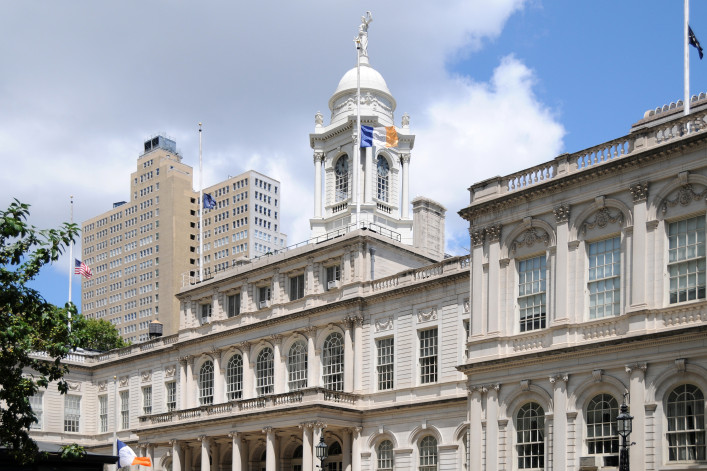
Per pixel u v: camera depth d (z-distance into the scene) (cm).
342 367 7006
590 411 4828
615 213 4938
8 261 3788
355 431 6719
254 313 7850
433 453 6266
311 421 6475
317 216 8450
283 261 7612
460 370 5491
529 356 5091
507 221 5472
